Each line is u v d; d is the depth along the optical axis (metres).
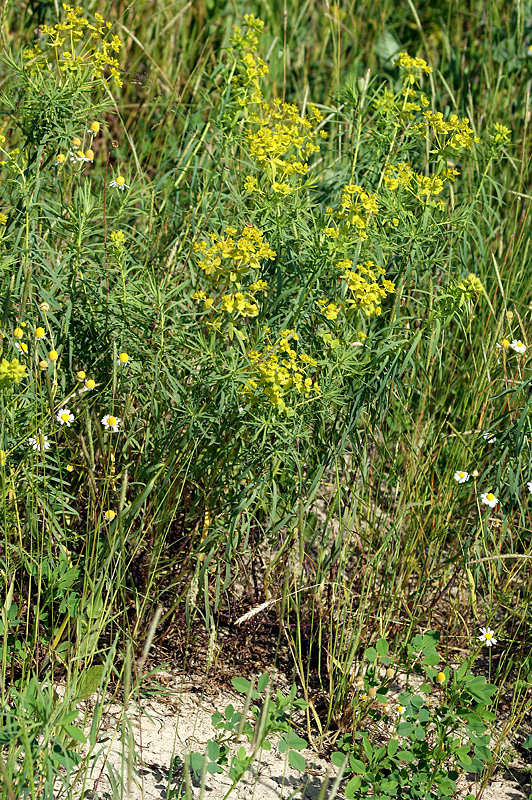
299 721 2.53
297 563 2.91
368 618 2.69
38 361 2.47
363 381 2.51
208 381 2.35
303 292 2.46
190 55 4.43
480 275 3.53
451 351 3.45
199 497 2.54
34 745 1.95
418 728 2.26
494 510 3.04
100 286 2.50
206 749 2.23
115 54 4.22
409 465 2.95
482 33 5.03
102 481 2.56
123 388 2.55
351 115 3.09
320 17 5.02
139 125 4.02
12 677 2.25
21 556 2.34
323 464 2.51
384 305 3.08
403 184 2.60
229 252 2.24
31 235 2.50
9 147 3.44
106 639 2.53
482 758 2.24
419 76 2.94
